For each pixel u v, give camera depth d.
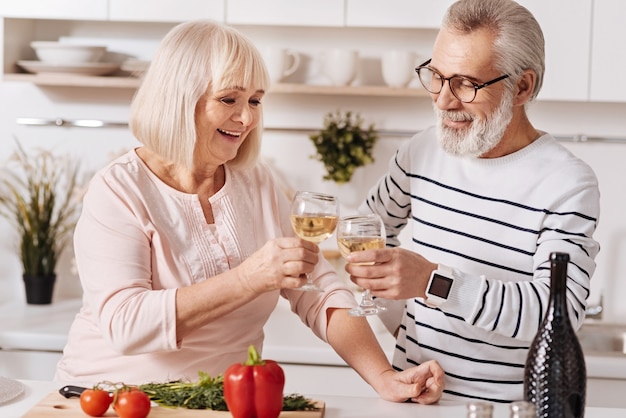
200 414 1.70
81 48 3.40
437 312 2.04
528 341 2.00
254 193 2.17
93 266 1.91
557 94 3.22
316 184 3.64
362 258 1.73
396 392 1.89
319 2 3.29
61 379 2.08
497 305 1.77
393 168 2.24
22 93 3.70
